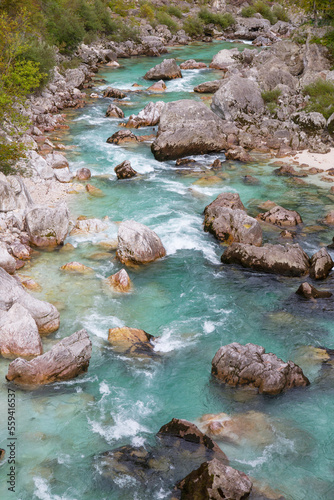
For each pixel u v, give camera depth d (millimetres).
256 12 88500
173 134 27016
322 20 43562
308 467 9734
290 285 16422
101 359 12875
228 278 16844
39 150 27641
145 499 9086
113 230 19625
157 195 22859
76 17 53562
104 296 15555
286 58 42344
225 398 11633
